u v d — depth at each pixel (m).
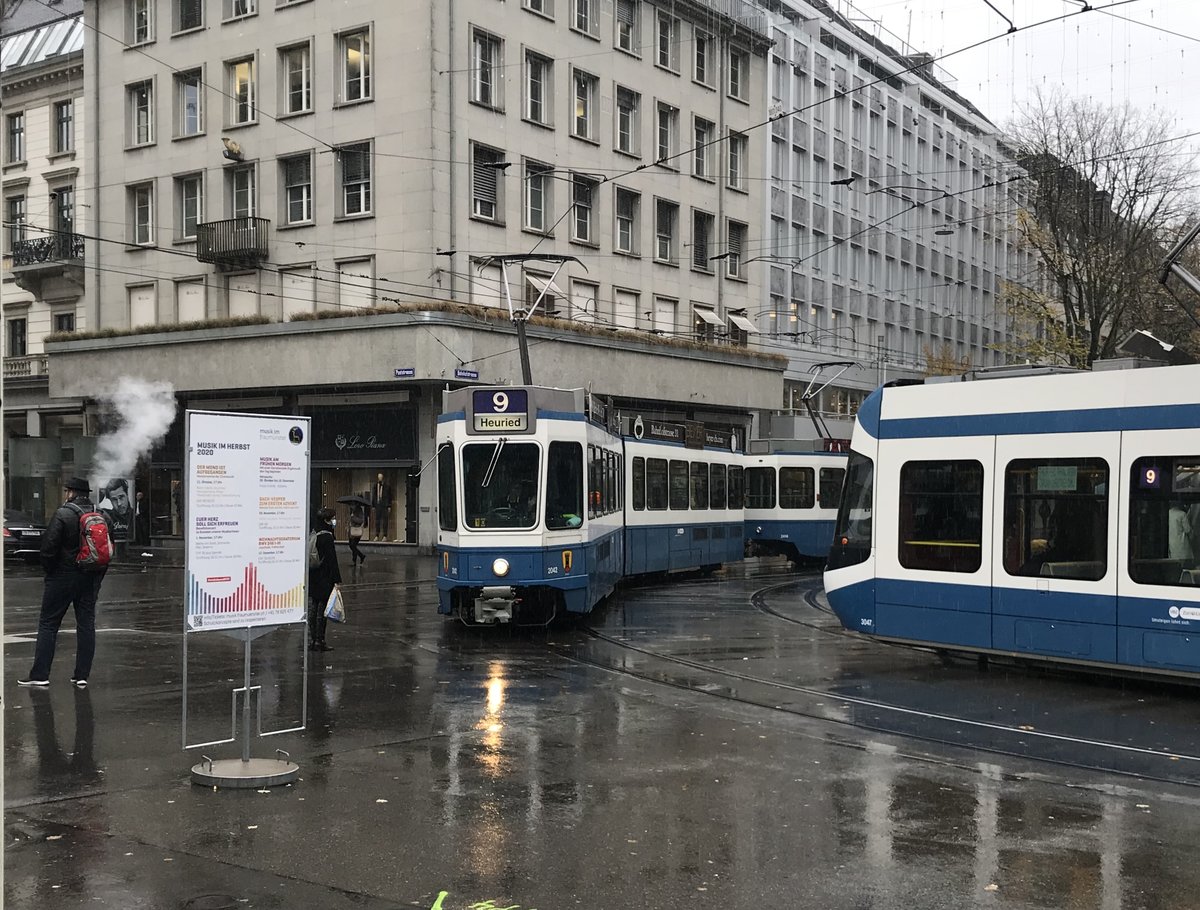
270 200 36.78
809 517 32.88
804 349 50.94
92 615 11.66
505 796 7.58
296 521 8.47
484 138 35.16
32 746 8.87
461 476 16.55
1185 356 13.61
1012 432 13.02
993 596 13.03
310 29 35.75
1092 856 6.42
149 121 39.62
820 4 55.00
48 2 44.56
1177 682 12.08
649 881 5.93
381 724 9.95
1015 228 42.59
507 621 16.30
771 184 48.78
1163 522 11.77
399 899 5.61
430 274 33.50
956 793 7.85
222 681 12.12
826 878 6.00
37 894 5.59
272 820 6.94
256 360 35.81
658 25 42.09
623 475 23.14
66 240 41.66
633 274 40.88
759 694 11.90
